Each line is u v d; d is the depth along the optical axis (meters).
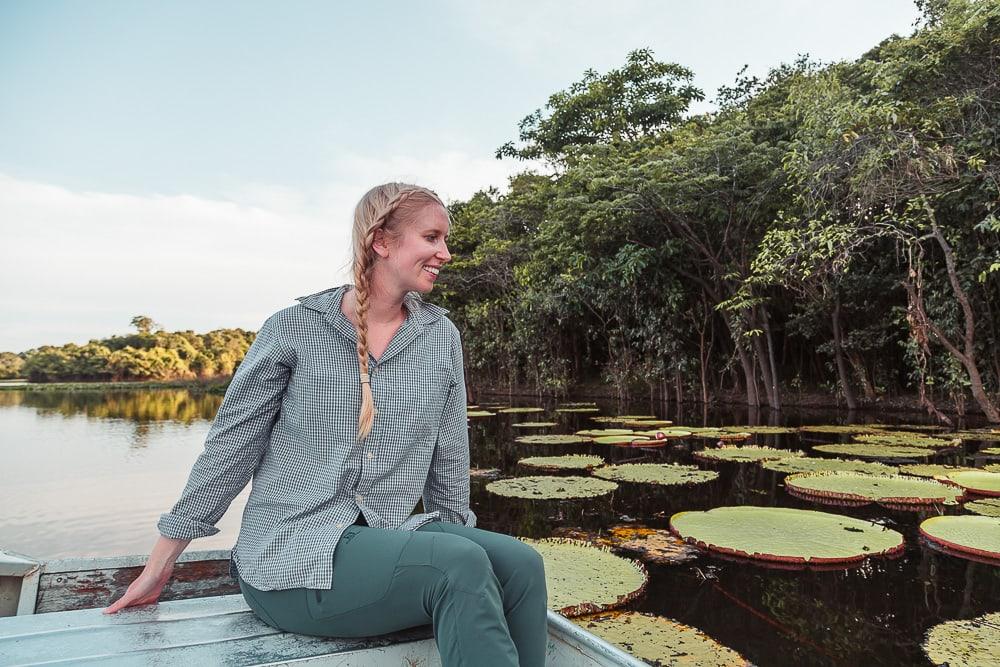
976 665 1.80
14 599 1.51
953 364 8.20
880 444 6.39
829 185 7.45
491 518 3.70
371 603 1.08
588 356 16.78
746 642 1.96
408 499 1.27
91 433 9.59
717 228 10.80
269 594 1.16
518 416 10.95
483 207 17.14
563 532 3.36
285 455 1.22
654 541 3.16
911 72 6.94
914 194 7.29
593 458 5.86
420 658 1.15
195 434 9.44
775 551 2.87
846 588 2.45
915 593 2.39
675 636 2.01
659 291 12.06
